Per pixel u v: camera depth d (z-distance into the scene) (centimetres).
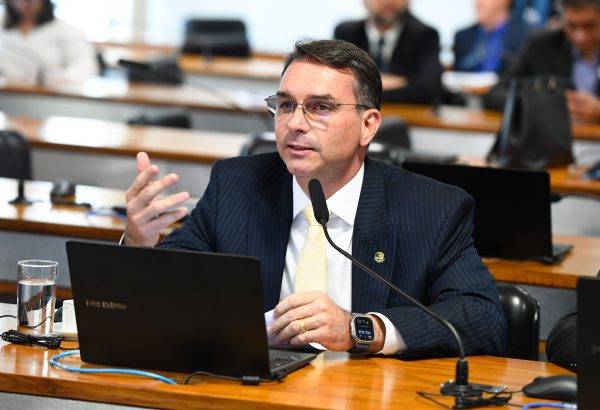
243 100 1180
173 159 850
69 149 862
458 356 406
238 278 343
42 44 1284
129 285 355
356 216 430
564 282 555
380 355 397
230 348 351
